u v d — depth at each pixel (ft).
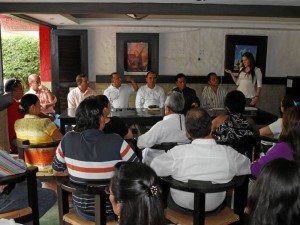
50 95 17.75
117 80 19.08
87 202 6.93
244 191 7.36
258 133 10.09
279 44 23.62
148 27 22.93
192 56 23.40
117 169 4.04
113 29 22.95
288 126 7.08
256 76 19.02
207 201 7.02
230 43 23.07
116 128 9.53
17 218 7.34
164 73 23.57
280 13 13.75
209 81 19.70
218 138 9.52
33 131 10.15
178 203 7.36
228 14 13.69
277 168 3.83
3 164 6.98
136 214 3.68
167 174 6.85
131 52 22.89
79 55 22.67
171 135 9.50
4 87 13.46
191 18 20.21
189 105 14.37
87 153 6.64
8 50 27.30
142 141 9.60
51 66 22.54
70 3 13.35
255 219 3.92
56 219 9.87
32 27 24.26
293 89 22.41
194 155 6.56
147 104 18.63
